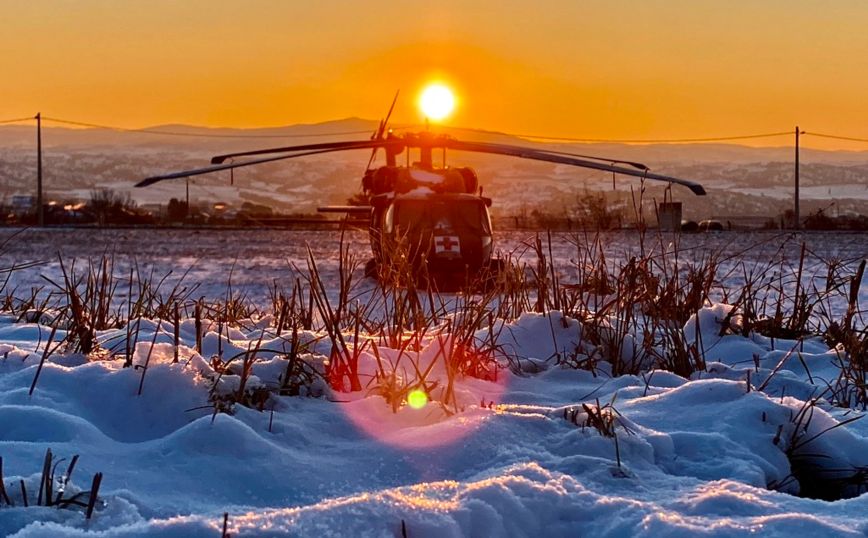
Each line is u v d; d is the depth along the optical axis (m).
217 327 6.93
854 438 4.47
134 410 4.32
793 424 4.54
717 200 124.56
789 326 8.31
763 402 4.64
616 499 3.21
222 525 2.68
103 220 68.44
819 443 4.41
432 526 2.79
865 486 4.28
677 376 6.07
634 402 5.04
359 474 3.66
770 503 3.20
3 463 3.39
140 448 3.77
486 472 3.59
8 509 2.93
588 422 4.21
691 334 7.93
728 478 3.82
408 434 4.01
